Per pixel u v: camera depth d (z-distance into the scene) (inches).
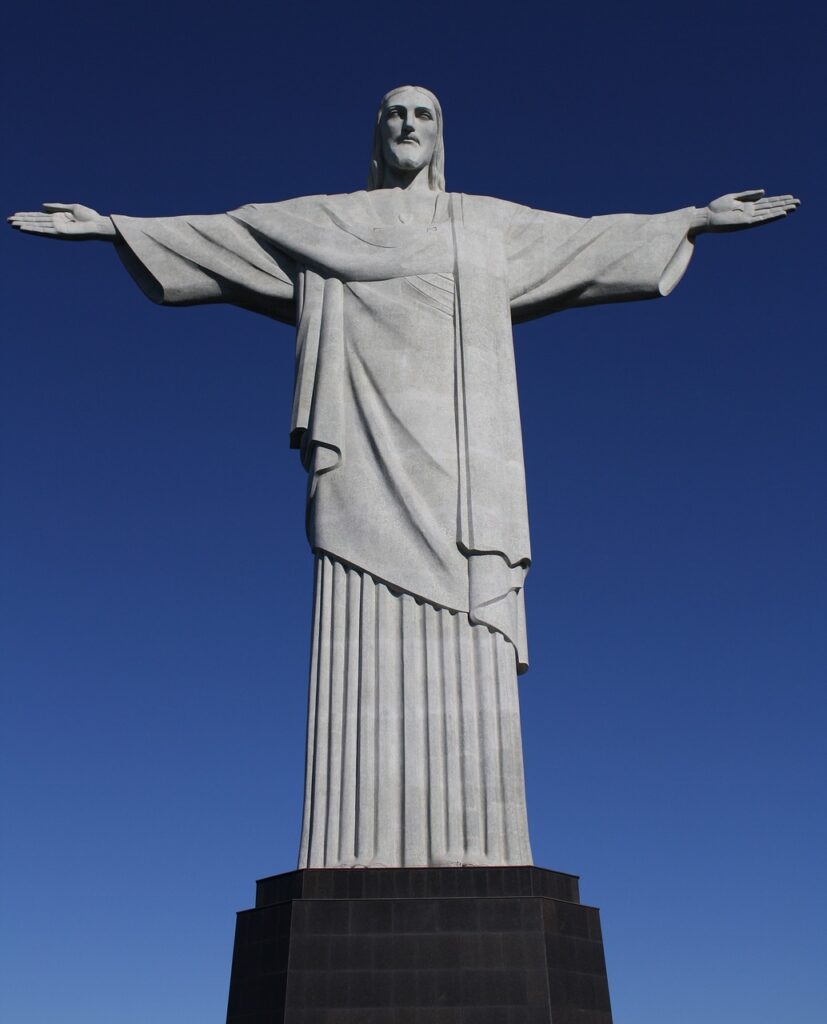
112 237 1004.6
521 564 893.2
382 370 919.0
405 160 1038.4
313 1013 716.0
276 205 1015.0
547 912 750.5
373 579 862.5
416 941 735.7
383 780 808.9
